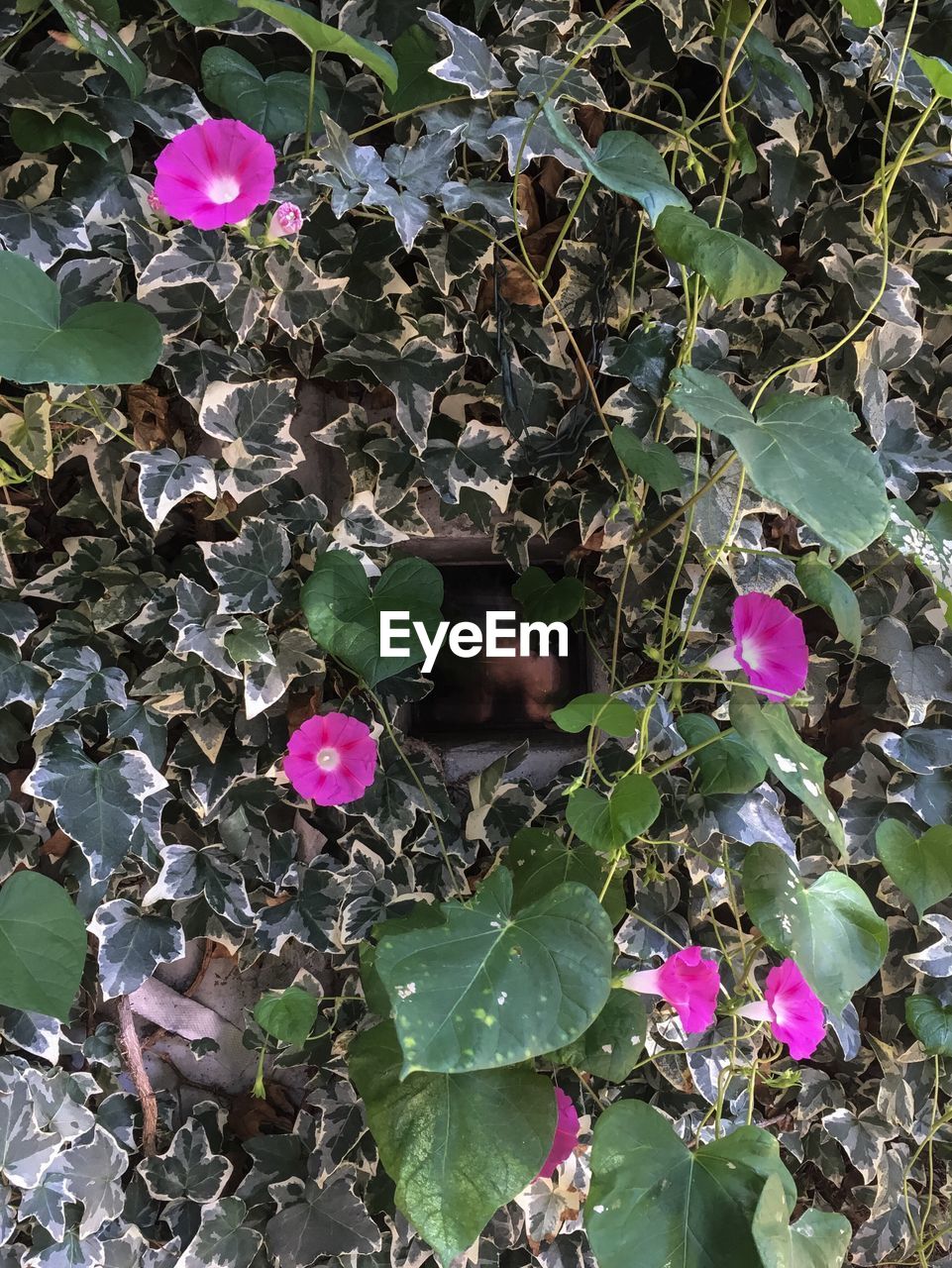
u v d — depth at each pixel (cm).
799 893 54
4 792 60
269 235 53
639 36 59
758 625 54
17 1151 59
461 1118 48
